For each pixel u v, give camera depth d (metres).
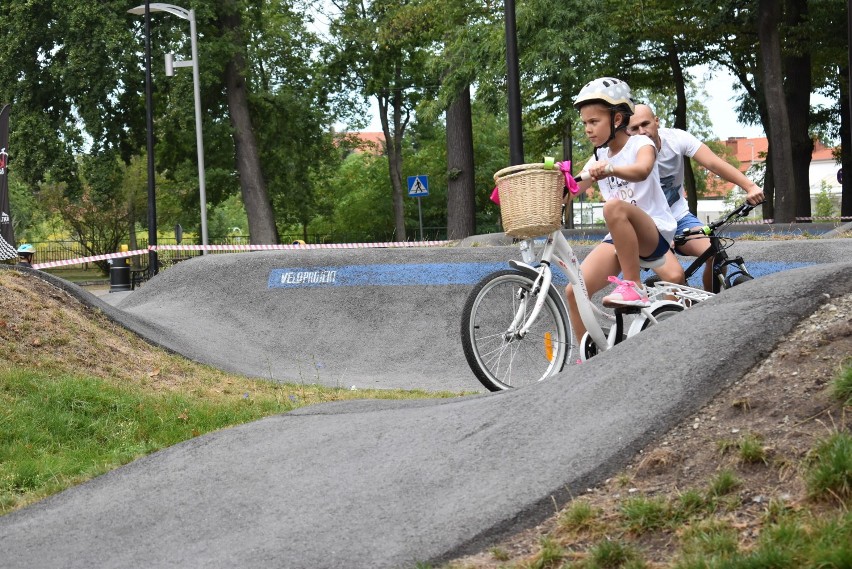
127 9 29.02
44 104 29.72
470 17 23.17
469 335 5.26
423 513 3.53
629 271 5.20
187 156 33.31
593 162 5.46
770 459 3.19
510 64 13.52
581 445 3.67
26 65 29.03
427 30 28.44
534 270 5.30
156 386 7.83
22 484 5.35
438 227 45.00
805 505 2.91
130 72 28.77
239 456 4.70
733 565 2.65
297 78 35.62
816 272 4.20
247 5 31.47
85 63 27.91
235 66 30.88
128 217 45.88
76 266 54.06
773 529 2.79
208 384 8.30
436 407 4.93
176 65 27.16
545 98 21.66
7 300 8.31
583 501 3.33
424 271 11.73
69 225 47.16
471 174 24.89
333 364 10.65
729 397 3.67
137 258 34.56
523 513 3.34
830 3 24.16
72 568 3.68
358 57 36.03
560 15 20.28
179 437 6.44
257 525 3.76
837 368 3.53
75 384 6.91
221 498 4.16
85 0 27.80
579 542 3.09
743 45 26.09
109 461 5.76
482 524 3.32
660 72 29.14
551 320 5.52
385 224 45.56
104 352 8.27
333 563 3.29
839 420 3.25
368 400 5.65
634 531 3.06
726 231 19.83
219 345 10.73
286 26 35.16
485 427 4.20
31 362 7.44
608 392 4.02
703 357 3.90
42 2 28.22
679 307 5.34
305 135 35.59
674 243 5.84
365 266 11.97
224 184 33.62
